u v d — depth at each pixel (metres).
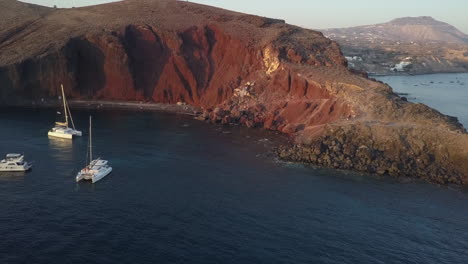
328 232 53.09
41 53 131.75
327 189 67.88
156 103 136.25
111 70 136.62
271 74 125.25
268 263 45.44
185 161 79.94
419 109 94.75
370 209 60.66
